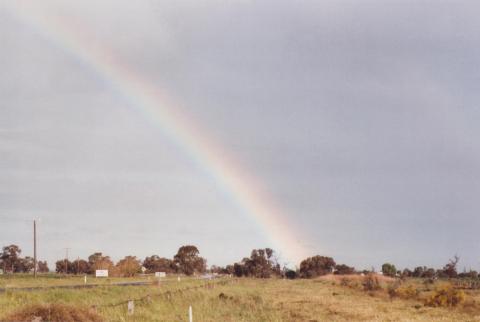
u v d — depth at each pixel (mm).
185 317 33594
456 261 99562
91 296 41688
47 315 25406
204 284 77000
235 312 38844
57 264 175000
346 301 52938
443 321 35625
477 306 47375
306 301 51719
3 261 196000
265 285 95062
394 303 51656
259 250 177750
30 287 50562
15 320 24500
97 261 128625
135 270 128125
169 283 75688
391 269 144500
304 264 178750
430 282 90688
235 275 179750
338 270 176375
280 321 34188
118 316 30672
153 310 35938
